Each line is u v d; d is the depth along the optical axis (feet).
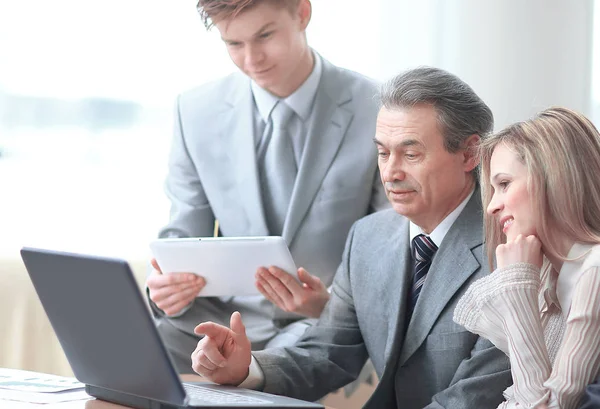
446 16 11.43
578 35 10.99
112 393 5.75
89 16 11.95
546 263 6.26
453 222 6.97
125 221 12.12
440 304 6.81
